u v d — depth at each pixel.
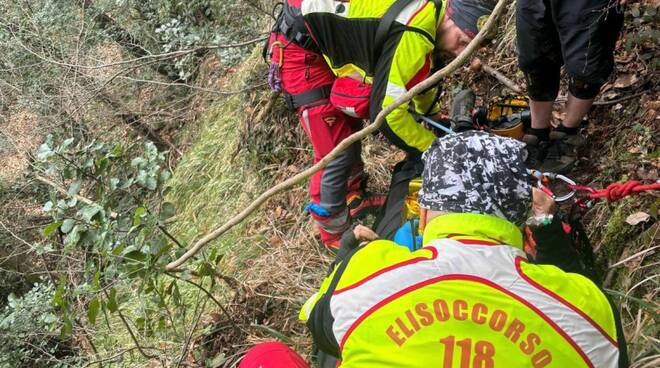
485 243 1.64
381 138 4.60
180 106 8.45
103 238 3.32
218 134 6.62
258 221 5.01
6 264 7.54
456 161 1.71
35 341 5.59
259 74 6.00
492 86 4.25
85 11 8.06
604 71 2.82
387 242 1.76
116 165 3.69
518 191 1.69
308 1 3.01
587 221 3.17
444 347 1.52
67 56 7.84
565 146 3.15
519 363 1.50
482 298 1.56
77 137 7.75
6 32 7.71
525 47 2.91
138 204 3.81
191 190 6.43
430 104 3.28
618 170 3.18
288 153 5.26
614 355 1.57
